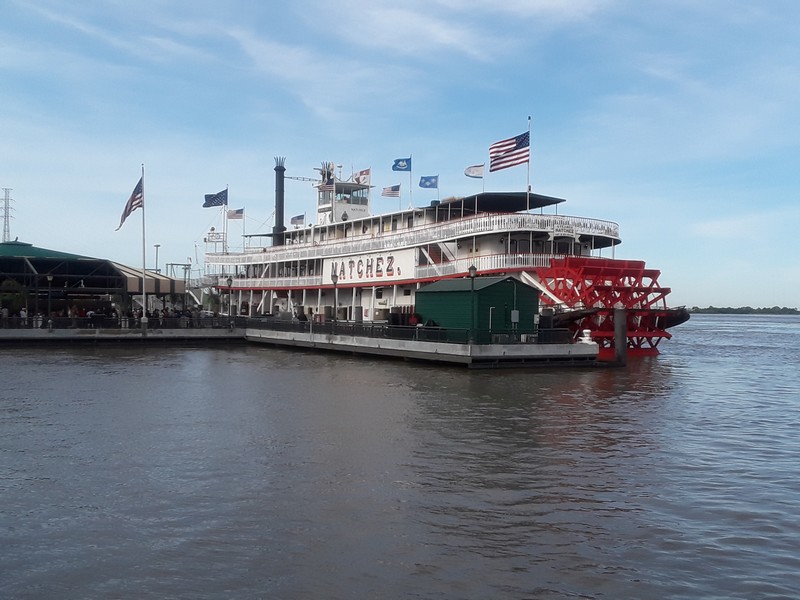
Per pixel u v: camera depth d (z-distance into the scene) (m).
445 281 44.16
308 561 10.52
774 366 44.06
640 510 12.93
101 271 62.28
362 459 16.53
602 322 45.69
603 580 9.92
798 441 19.16
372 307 58.03
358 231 63.06
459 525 12.05
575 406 24.77
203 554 10.77
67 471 15.37
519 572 10.18
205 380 31.78
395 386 29.59
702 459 16.92
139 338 53.53
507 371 35.78
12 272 58.06
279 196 78.25
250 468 15.67
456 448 17.78
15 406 24.12
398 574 10.09
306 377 32.97
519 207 53.53
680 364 44.75
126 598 9.36
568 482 14.73
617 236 49.91
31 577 9.98
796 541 11.41
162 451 17.27
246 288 77.00
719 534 11.71
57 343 51.50
